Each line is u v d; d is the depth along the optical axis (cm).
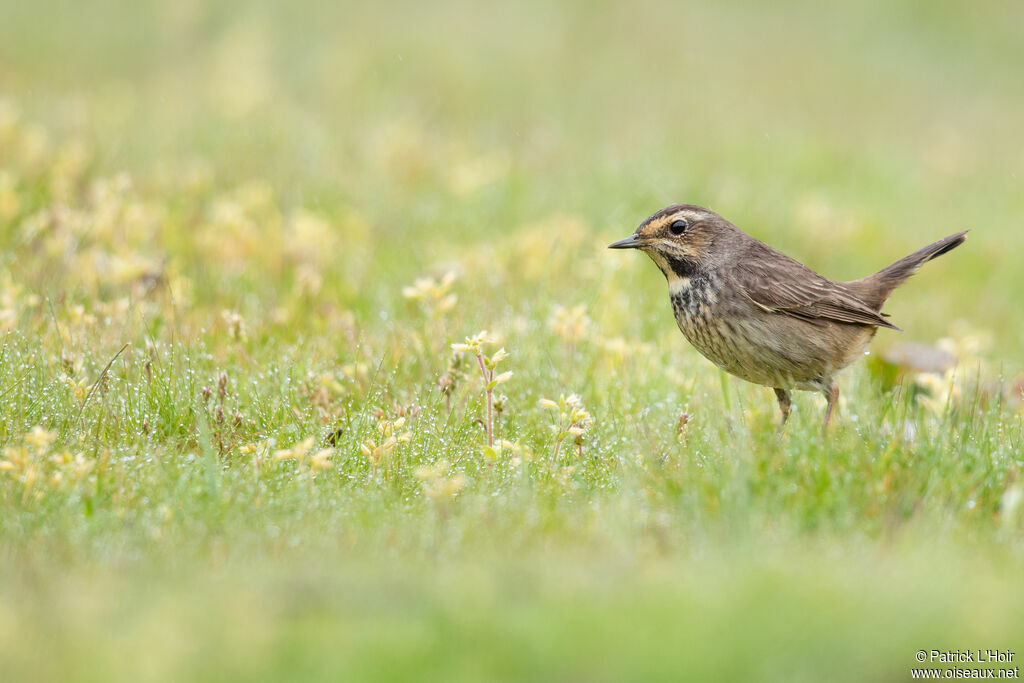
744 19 3606
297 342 1302
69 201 1675
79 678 592
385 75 2661
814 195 2208
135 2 3039
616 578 717
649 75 2989
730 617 646
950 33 3738
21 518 834
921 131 2973
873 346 1541
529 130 2394
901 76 3391
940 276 2036
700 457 956
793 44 3450
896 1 3866
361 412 1100
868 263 2025
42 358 1132
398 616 670
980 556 779
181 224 1670
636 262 1712
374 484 948
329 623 660
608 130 2483
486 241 1742
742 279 1171
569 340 1297
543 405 1016
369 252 1675
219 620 658
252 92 2342
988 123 3144
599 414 1154
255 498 891
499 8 3269
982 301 1947
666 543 799
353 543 810
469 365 1256
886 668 623
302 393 1166
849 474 895
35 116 2072
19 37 2744
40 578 725
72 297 1332
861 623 642
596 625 639
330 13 3089
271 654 617
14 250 1491
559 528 838
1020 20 3866
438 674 605
